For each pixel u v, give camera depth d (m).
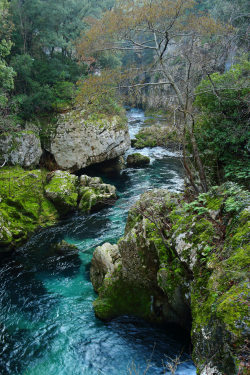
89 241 12.36
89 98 10.58
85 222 14.09
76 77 21.94
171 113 9.28
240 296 3.56
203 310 4.25
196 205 6.69
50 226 13.69
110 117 20.00
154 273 7.04
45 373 6.47
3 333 7.66
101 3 29.66
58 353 6.95
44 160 18.59
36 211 13.89
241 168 9.98
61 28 22.33
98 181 16.86
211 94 9.93
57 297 9.03
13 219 12.73
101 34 10.17
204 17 9.91
